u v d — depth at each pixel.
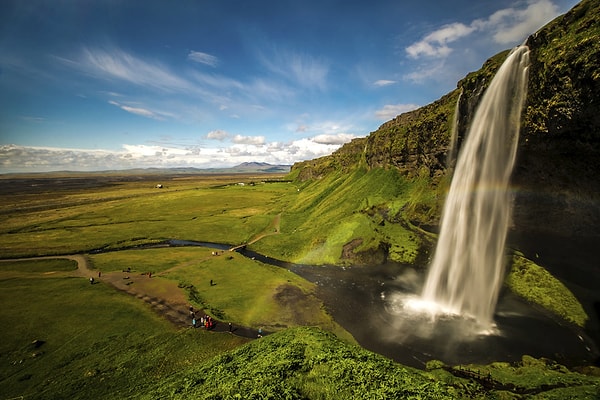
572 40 31.42
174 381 29.25
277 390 23.02
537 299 44.09
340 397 22.39
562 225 42.28
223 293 54.38
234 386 24.02
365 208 88.06
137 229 109.94
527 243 48.50
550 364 31.81
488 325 41.62
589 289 40.97
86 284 59.59
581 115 30.73
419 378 25.16
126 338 40.25
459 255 53.12
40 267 71.75
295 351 29.14
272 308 48.38
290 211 120.44
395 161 98.56
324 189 136.00
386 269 63.72
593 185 35.97
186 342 39.00
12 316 46.47
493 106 46.97
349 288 56.00
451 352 35.78
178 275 63.91
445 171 70.31
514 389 26.69
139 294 54.38
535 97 37.06
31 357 36.47
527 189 43.88
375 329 41.88
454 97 71.19
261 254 80.50
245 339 40.00
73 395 30.14
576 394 23.62
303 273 65.31
